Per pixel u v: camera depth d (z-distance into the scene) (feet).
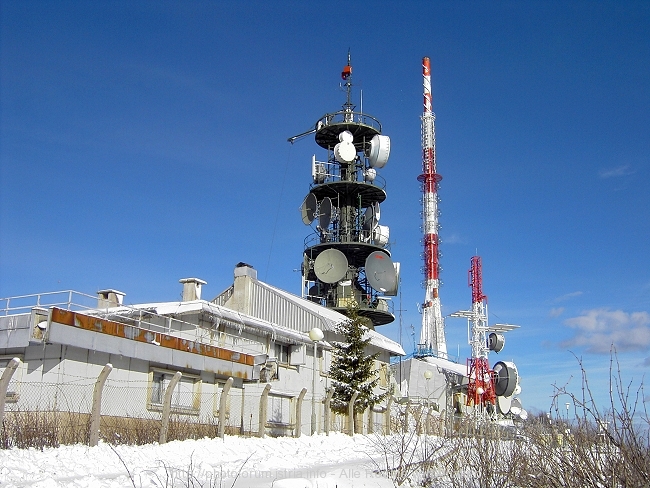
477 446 47.60
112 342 83.92
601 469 35.22
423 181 243.40
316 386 131.23
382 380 164.25
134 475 49.01
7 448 58.08
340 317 162.40
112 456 57.72
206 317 109.09
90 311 100.53
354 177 192.75
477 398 157.79
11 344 80.59
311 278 186.60
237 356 104.99
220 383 102.78
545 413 40.96
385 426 102.58
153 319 108.99
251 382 110.01
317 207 187.83
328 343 138.31
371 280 173.68
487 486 44.50
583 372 35.86
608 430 34.60
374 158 190.49
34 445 61.82
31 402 79.20
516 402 205.36
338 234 189.06
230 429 102.63
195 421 92.68
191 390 97.50
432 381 190.08
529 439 42.93
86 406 80.38
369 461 69.00
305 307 141.28
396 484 52.01
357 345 131.95
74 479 46.73
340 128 195.11
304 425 124.57
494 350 205.87
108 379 84.07
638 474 33.30
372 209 191.42
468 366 204.74
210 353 99.55
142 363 89.25
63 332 78.43
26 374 80.79
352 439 91.50
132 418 84.12
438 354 226.38
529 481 41.22
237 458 65.57
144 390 89.10
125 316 103.50
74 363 80.43
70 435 70.03
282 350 126.00
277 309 142.61
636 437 33.91
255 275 149.48
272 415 117.39
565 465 36.83
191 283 119.03
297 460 67.62
